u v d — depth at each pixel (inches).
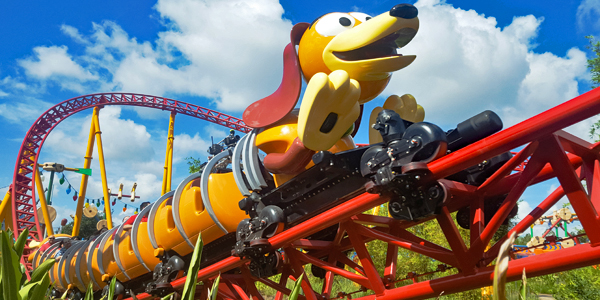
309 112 186.5
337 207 211.2
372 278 222.4
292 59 237.8
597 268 408.8
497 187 211.3
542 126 141.2
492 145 152.3
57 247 618.8
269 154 243.6
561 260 149.0
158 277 350.9
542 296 539.8
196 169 989.2
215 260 334.3
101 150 1221.1
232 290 361.1
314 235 308.8
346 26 228.4
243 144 269.0
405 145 174.7
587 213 142.9
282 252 333.1
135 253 387.2
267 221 248.7
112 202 1603.1
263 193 273.6
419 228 581.3
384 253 589.6
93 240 504.4
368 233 227.0
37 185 1254.9
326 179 222.4
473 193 197.6
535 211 176.9
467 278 180.1
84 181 1256.2
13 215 1229.7
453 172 166.2
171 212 346.9
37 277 93.7
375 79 222.4
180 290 345.7
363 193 200.8
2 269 73.5
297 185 241.8
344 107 194.9
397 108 247.9
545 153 152.2
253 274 265.3
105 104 1428.4
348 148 247.9
